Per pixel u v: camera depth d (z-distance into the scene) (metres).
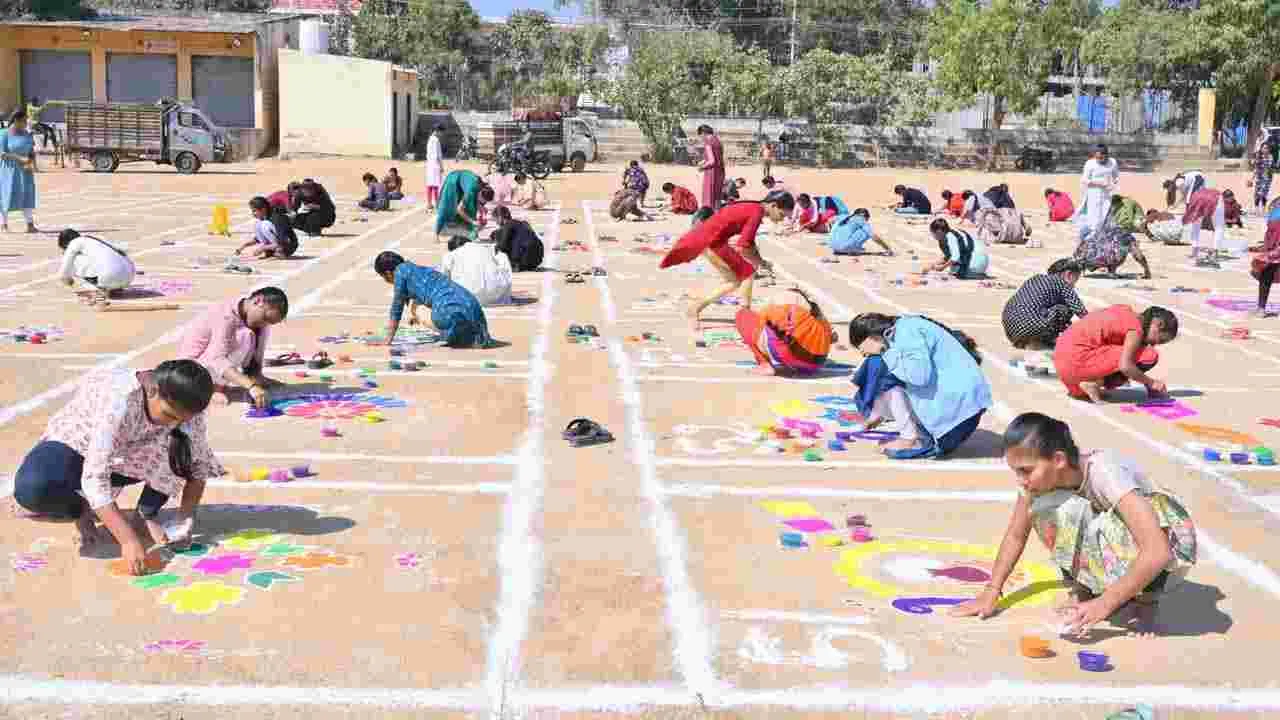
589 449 7.25
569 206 27.77
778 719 4.03
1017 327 10.84
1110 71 50.00
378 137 40.38
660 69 42.38
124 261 12.16
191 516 5.62
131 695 4.09
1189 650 4.60
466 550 5.51
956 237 16.06
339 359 9.57
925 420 7.14
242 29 40.09
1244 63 46.19
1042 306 10.74
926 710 4.11
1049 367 9.86
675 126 42.47
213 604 4.84
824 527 5.91
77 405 5.32
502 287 12.70
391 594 4.98
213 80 41.19
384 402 8.30
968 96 45.75
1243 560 5.62
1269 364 10.55
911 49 61.38
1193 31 46.97
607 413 8.15
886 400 7.38
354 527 5.79
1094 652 4.56
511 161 27.80
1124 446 7.66
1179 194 30.86
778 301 9.43
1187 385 9.59
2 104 40.72
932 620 4.83
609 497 6.33
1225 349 11.30
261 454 7.00
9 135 18.34
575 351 10.27
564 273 15.66
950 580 5.26
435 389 8.74
